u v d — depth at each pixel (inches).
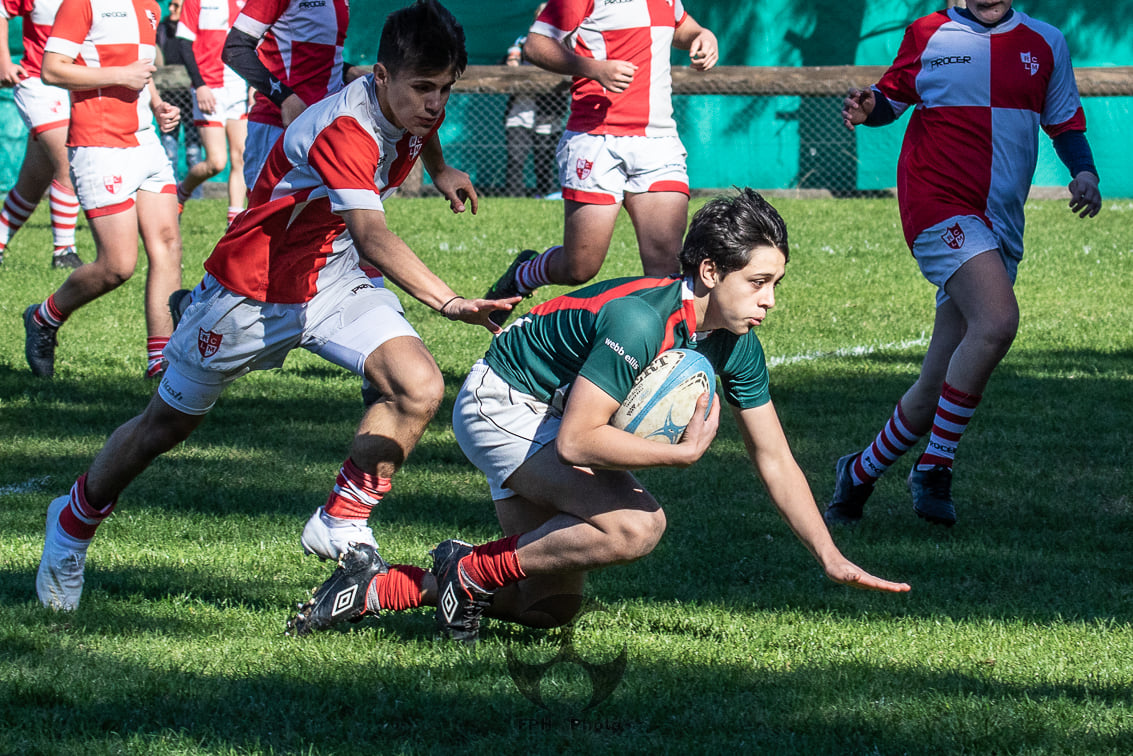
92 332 1273.4
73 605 582.2
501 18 2733.8
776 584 645.9
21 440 888.9
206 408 573.0
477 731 467.8
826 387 1111.6
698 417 481.7
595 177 950.4
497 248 1887.3
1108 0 2842.0
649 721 475.5
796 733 466.0
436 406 552.7
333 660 525.0
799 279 1680.6
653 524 512.4
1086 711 484.4
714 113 2851.9
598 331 493.4
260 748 445.4
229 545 687.1
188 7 1824.6
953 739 459.2
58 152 1338.6
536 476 521.3
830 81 2657.5
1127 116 2861.7
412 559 668.1
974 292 739.4
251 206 557.6
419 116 527.8
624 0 919.0
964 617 601.9
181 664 519.8
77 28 971.9
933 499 755.4
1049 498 810.8
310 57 967.6
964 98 757.3
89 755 438.3
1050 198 2876.5
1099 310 1488.7
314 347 572.1
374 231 523.2
